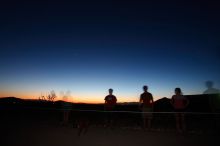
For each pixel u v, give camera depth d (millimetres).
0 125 13219
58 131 10984
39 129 11609
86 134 10094
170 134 9789
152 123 13078
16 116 18672
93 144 8078
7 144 8188
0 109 22156
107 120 12102
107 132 10531
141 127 11891
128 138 9031
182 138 8875
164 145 7773
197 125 11750
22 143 8328
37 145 8016
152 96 11328
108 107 11914
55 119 16219
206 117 13516
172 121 13453
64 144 8125
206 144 7805
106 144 8055
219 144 7770
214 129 10570
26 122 14625
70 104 13539
